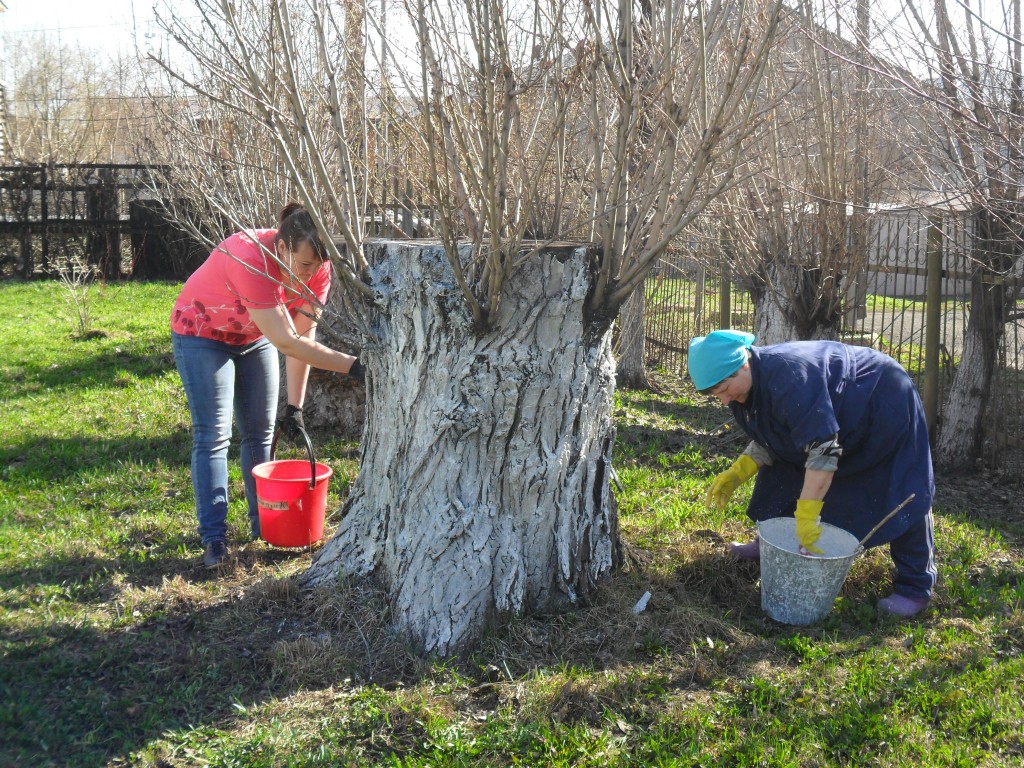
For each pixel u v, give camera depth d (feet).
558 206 11.84
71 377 26.37
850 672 10.23
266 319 11.41
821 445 10.69
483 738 8.82
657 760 8.54
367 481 11.85
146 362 28.68
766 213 18.97
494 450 10.70
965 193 14.99
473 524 10.73
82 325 33.91
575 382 10.84
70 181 52.06
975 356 19.17
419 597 10.73
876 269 21.20
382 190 13.92
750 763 8.55
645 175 10.68
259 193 17.89
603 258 10.44
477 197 10.31
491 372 10.46
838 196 17.83
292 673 9.96
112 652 10.23
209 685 9.80
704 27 10.19
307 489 12.92
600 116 11.11
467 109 10.56
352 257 11.03
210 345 12.48
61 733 8.80
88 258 52.65
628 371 28.25
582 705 9.44
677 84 11.09
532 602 11.17
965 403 19.40
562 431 10.92
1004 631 11.30
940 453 19.84
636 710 9.44
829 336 19.60
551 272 10.37
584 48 9.77
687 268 30.81
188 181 18.83
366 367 11.63
